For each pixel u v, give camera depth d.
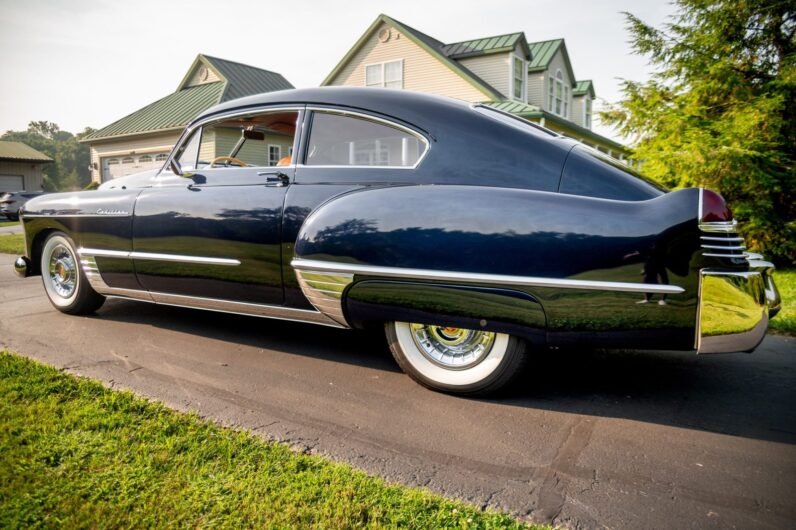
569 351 3.82
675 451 2.32
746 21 9.66
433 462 2.20
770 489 2.02
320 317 3.19
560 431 2.51
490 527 1.75
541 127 3.16
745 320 2.35
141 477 1.97
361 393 2.95
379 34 20.08
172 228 3.61
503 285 2.55
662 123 9.82
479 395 2.88
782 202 9.25
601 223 2.45
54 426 2.36
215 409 2.68
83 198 4.17
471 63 19.83
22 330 4.09
